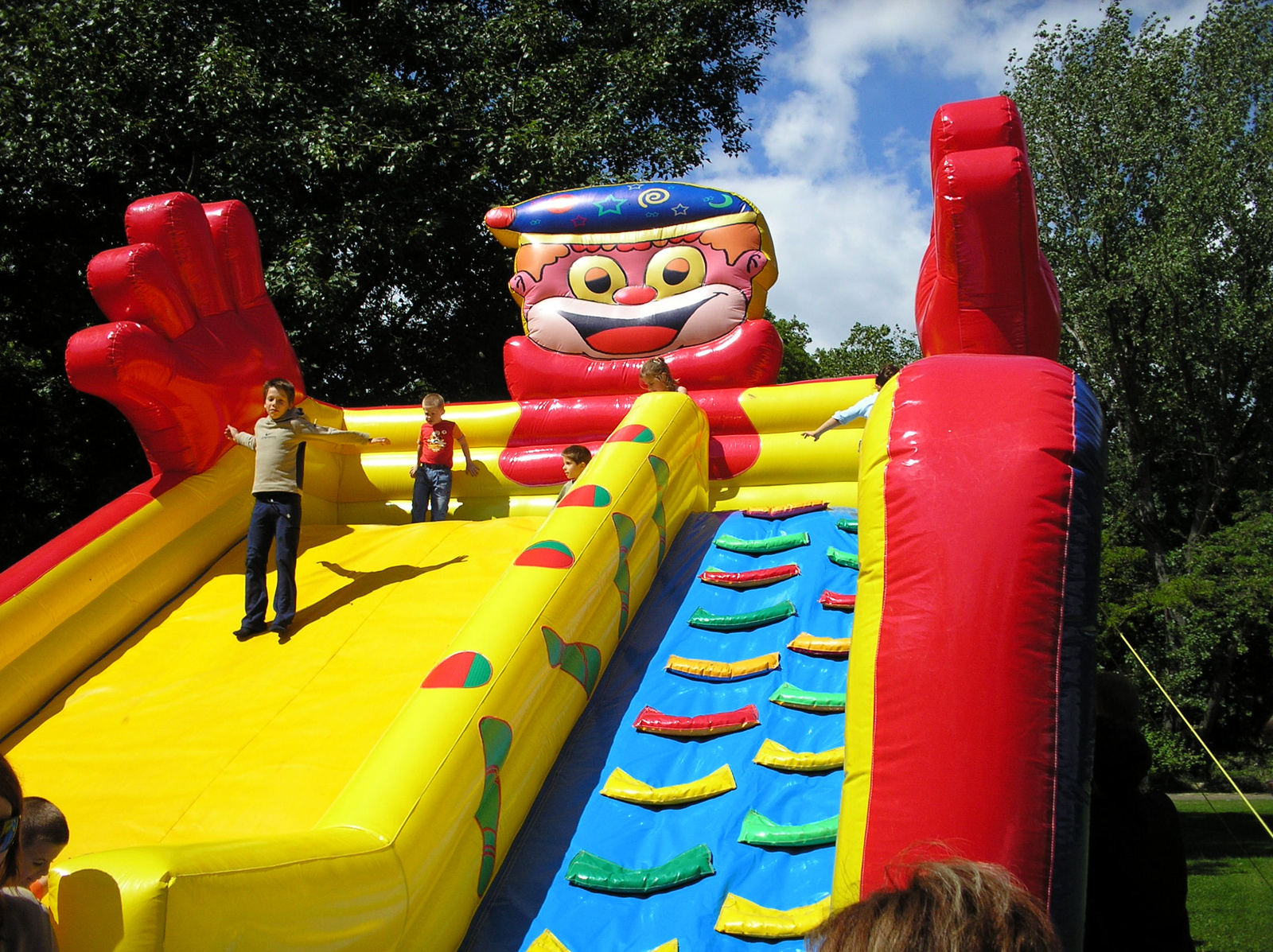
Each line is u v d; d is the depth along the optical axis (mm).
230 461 6465
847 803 3008
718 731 4203
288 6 14211
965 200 4164
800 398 6988
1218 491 24234
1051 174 23062
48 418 14672
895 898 1277
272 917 2512
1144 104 22297
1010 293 4289
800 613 5043
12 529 15273
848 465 6836
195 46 13344
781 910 3291
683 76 17766
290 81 13688
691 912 3324
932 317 4504
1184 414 24031
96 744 4570
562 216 7676
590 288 7570
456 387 16500
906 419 3387
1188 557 21938
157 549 5809
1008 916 1233
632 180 15289
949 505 3145
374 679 4734
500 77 15016
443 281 16062
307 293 12562
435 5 16469
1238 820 15719
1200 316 22469
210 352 6402
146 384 5781
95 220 13852
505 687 3857
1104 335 22953
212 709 4711
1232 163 21844
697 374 7293
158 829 3920
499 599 4262
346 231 13094
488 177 14070
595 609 4684
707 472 6797
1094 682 3000
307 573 6000
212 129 13352
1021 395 3334
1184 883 3053
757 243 7461
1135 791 3141
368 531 6516
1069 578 3037
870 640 3127
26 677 4906
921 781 2857
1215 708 20797
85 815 4051
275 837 2814
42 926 2104
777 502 6797
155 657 5266
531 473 7246
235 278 6980
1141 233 22453
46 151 12336
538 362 7562
